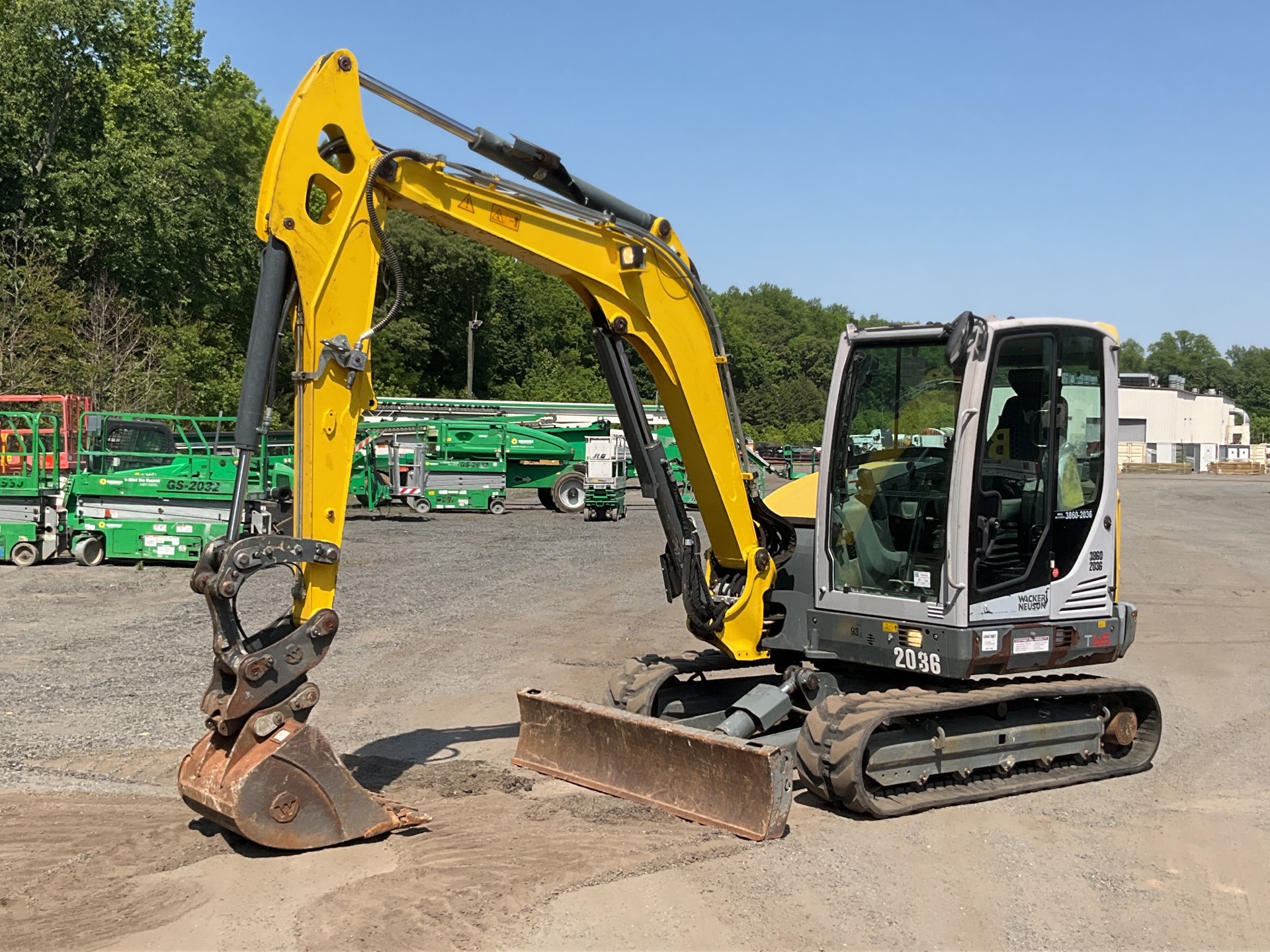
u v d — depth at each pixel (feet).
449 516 87.30
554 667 33.53
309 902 15.76
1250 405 514.68
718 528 23.27
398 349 178.50
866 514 22.67
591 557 61.36
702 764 19.76
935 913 16.17
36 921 15.11
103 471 59.26
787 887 16.88
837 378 23.12
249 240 128.36
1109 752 24.61
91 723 25.88
